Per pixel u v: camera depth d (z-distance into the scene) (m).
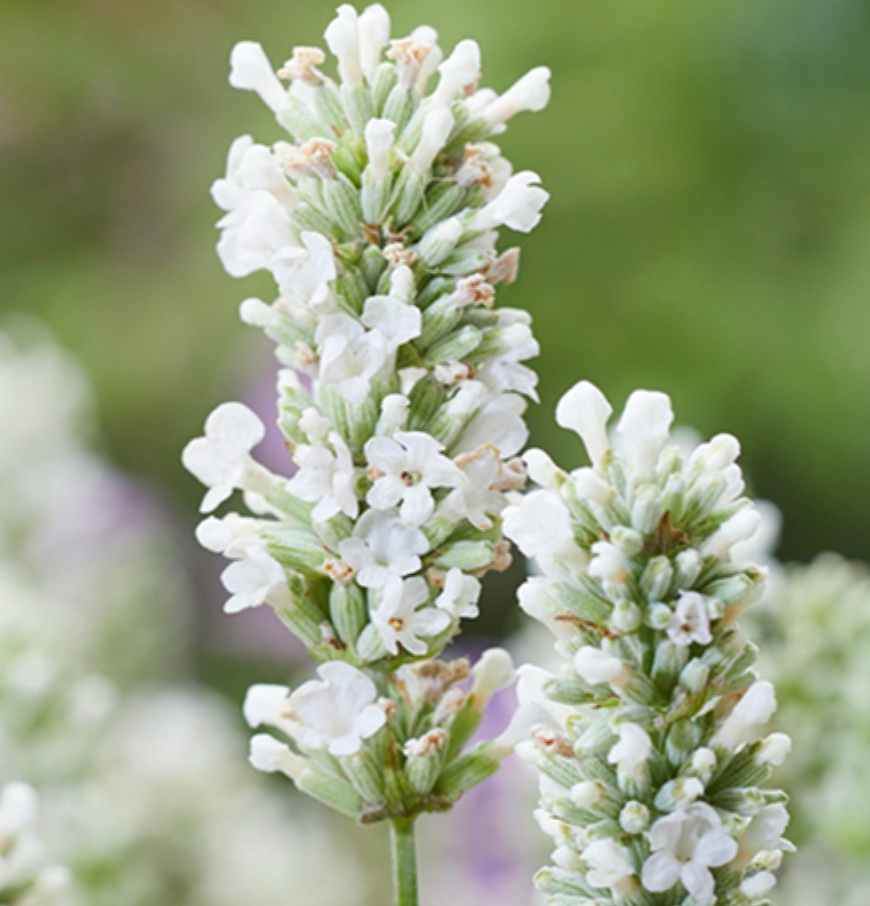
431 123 0.37
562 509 0.35
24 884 0.41
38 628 0.57
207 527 0.37
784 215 1.19
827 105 1.20
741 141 1.20
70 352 1.42
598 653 0.35
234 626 1.09
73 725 0.57
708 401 1.15
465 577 0.36
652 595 0.35
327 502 0.36
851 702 0.47
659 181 1.19
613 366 1.18
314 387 0.37
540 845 0.57
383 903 0.72
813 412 1.13
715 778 0.35
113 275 1.47
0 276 1.50
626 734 0.35
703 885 0.35
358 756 0.37
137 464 1.39
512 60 1.19
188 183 1.46
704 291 1.17
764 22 1.20
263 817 0.68
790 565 0.51
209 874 0.63
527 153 1.20
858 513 1.15
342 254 0.37
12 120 1.52
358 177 0.37
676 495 0.35
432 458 0.36
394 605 0.36
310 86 0.37
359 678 0.36
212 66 1.50
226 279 1.38
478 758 0.38
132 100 1.51
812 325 1.14
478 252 0.37
